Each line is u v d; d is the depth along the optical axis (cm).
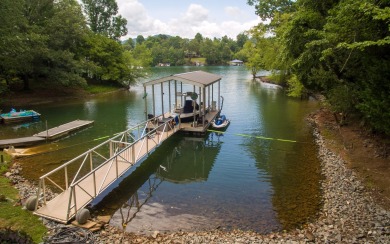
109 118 2652
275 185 1295
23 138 1844
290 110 2956
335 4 1670
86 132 2164
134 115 2788
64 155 1633
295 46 1880
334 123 2205
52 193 1144
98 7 5747
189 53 14225
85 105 3306
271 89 4650
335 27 1328
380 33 1200
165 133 1909
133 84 5250
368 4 1045
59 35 3500
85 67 4003
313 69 1834
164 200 1170
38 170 1402
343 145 1708
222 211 1076
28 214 943
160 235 909
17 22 2806
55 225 897
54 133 1973
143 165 1586
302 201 1138
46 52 3167
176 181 1369
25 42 2916
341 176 1320
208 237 897
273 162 1581
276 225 974
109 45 4678
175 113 2327
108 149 1753
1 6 2494
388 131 1298
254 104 3322
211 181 1359
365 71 1434
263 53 5197
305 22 1798
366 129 1761
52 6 3697
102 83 4772
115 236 894
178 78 2070
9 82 3341
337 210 1049
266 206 1109
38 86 3775
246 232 931
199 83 2036
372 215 995
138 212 1070
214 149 1825
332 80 1788
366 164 1396
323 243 860
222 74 7712
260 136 2070
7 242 700
